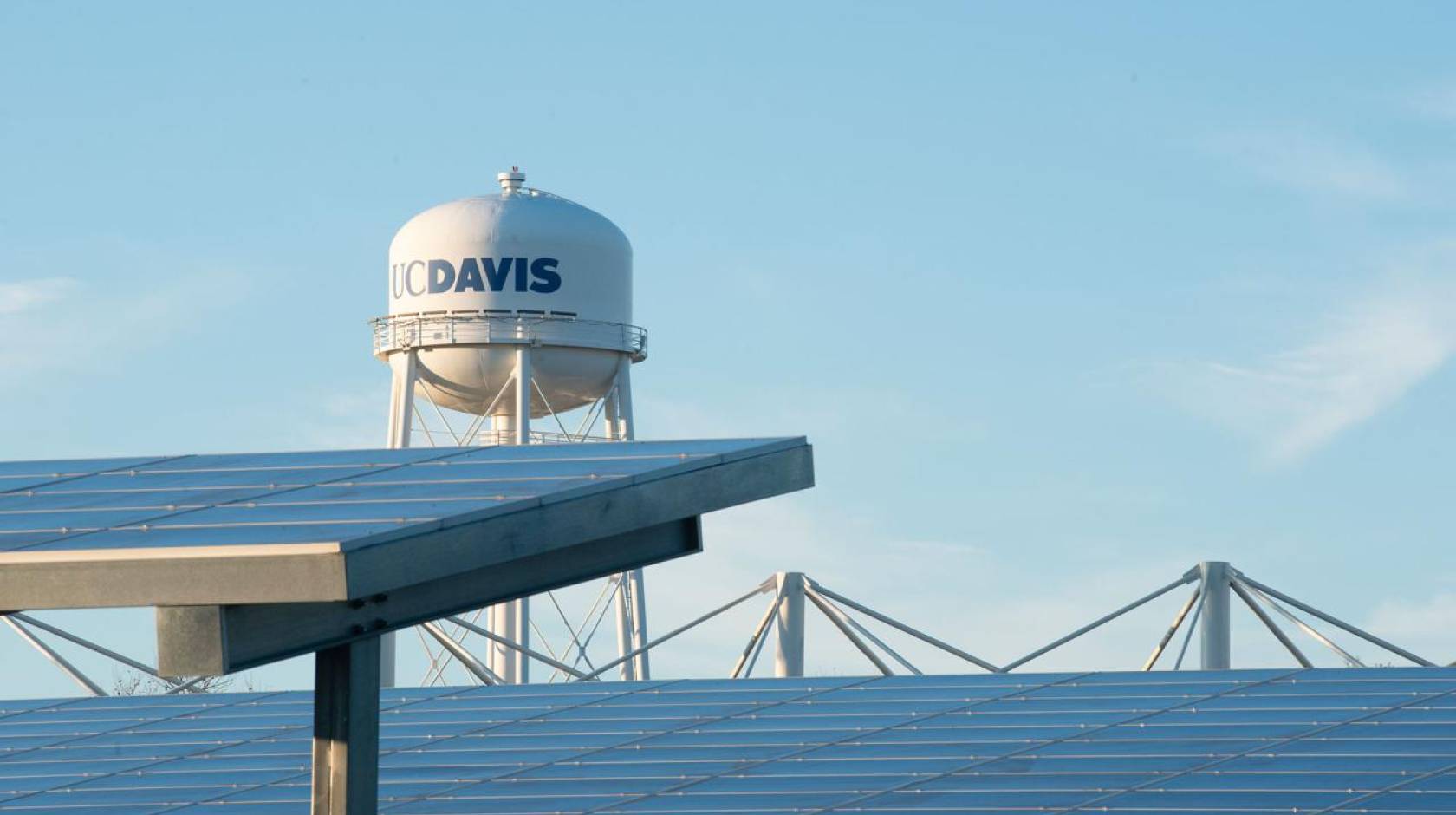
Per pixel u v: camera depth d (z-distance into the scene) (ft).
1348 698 109.40
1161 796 91.91
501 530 53.01
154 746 120.06
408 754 112.37
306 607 53.78
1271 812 87.81
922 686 121.19
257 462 63.98
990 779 97.55
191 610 50.31
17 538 52.85
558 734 115.14
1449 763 94.43
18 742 123.85
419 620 56.54
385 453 64.39
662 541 61.31
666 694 124.16
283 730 122.52
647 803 97.60
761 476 60.59
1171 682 116.67
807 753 105.70
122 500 58.34
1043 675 121.49
